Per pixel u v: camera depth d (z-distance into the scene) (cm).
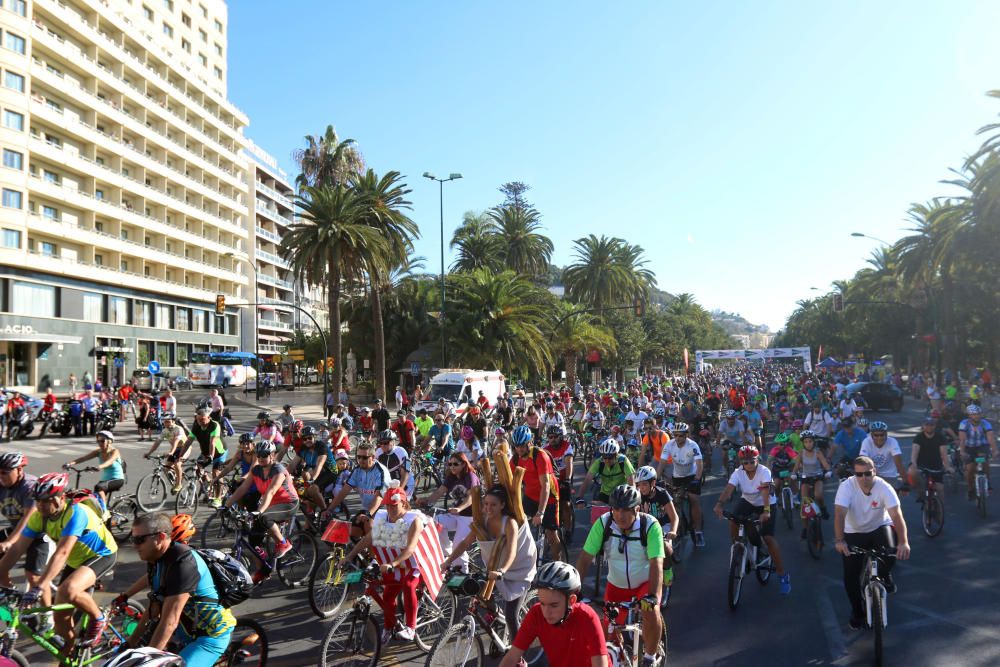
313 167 4803
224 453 1235
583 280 5969
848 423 1042
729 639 618
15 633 486
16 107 4141
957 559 867
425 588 589
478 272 4716
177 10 6506
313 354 6297
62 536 530
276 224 8769
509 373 4606
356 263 3456
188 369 5641
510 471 556
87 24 4903
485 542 569
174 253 6038
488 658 539
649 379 5003
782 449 1116
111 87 5150
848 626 647
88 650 503
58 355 4603
